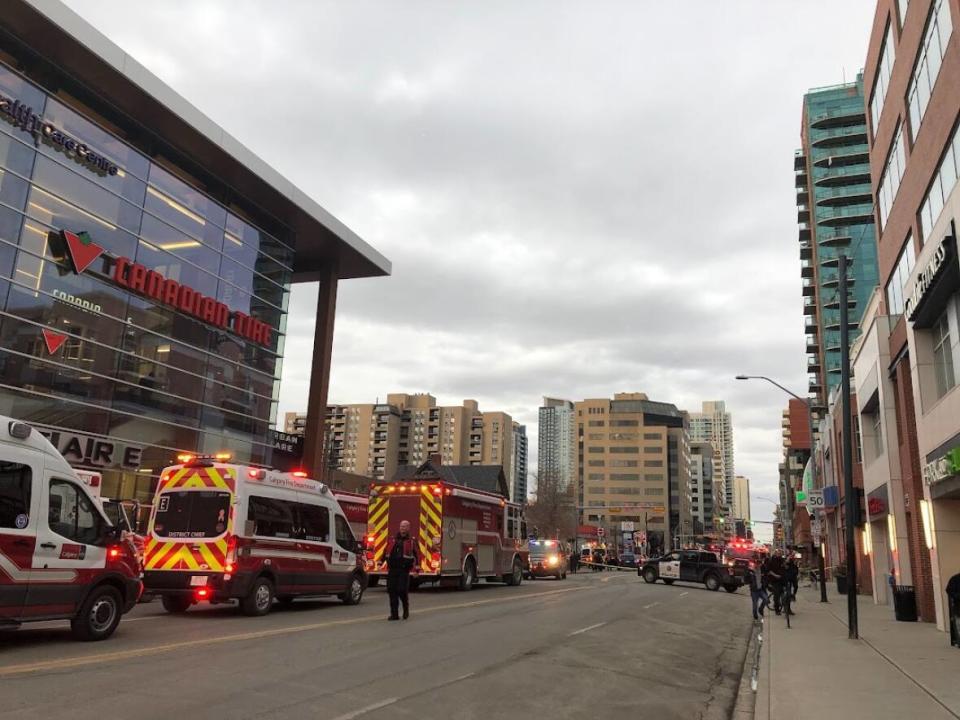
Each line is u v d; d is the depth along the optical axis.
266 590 15.08
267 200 33.72
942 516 17.30
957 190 14.33
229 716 6.55
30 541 9.60
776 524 119.38
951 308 16.19
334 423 165.00
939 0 16.94
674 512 159.50
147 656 9.33
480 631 13.36
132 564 11.26
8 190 22.55
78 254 24.61
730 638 15.15
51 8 22.66
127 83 25.56
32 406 23.00
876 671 10.61
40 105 23.88
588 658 11.05
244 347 32.72
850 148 109.19
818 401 108.38
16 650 9.40
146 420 27.20
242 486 14.84
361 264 40.97
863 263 104.62
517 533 29.16
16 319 22.59
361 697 7.59
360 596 18.64
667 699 8.59
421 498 23.75
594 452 162.50
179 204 29.50
